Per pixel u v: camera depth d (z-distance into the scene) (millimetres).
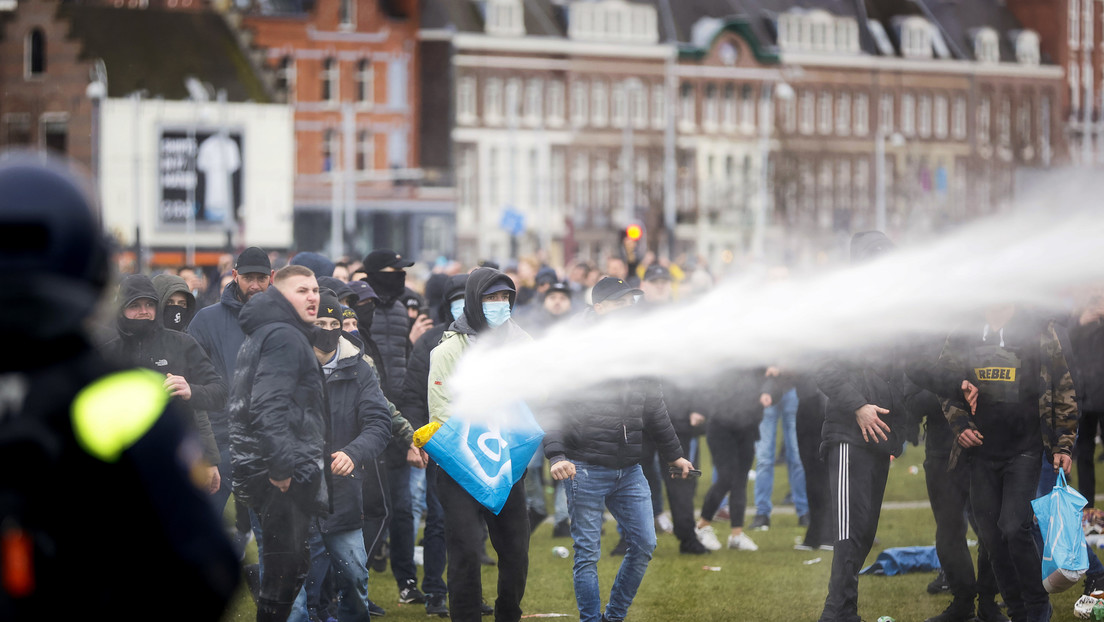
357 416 19406
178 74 148000
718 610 23094
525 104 188750
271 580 16969
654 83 197875
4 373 6688
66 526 6625
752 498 38438
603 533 32156
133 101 144500
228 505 25219
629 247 37125
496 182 186125
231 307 22609
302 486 16891
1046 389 19312
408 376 21875
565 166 191375
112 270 7000
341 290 24125
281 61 171375
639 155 197000
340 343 19547
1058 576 19047
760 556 28656
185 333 20484
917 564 26391
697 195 199250
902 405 20281
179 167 145875
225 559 6863
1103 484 37562
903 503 35750
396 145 175750
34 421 6605
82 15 148125
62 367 6742
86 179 7203
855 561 19766
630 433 19922
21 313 6594
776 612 22875
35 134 145250
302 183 168875
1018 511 19250
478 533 18672
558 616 23094
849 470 19844
